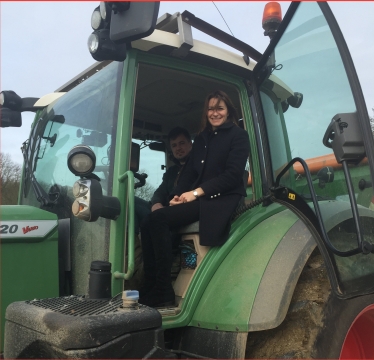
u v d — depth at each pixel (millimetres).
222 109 2547
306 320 2008
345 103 1953
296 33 2314
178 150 3295
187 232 2377
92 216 1817
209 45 2578
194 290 2154
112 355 1452
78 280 2195
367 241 1921
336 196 2041
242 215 2482
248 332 1926
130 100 2238
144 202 3131
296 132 2365
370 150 1821
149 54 2381
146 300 2205
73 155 1852
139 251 2617
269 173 2658
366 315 2225
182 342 2125
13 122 3098
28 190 2854
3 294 1968
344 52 1916
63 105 2814
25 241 2070
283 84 2494
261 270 2062
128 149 2178
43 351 1535
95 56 2111
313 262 2199
